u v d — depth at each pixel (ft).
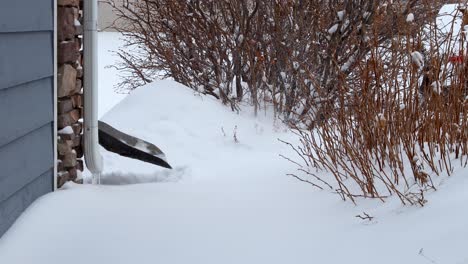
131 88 31.91
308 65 22.06
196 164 16.69
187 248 9.79
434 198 9.93
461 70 11.45
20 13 10.34
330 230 10.09
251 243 9.89
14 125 10.27
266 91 23.16
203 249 9.74
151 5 27.14
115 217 11.05
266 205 11.96
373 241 9.19
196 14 23.66
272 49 22.75
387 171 12.21
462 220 8.76
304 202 11.93
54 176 12.30
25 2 10.57
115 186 13.25
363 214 10.40
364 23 20.49
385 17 19.45
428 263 8.03
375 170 11.98
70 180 13.07
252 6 23.72
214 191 13.34
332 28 21.61
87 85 13.57
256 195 12.81
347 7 21.26
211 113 20.76
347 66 20.90
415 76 12.10
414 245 8.63
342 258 8.87
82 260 9.36
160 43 25.29
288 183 13.61
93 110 13.66
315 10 22.27
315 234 10.02
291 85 21.85
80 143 13.80
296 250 9.45
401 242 8.86
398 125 11.76
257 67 22.89
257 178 14.52
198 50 23.88
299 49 22.27
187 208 11.84
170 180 15.29
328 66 21.61
